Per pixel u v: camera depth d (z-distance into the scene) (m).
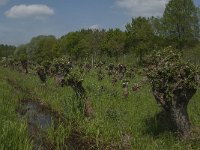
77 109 18.72
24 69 52.12
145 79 15.48
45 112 21.22
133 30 70.25
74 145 15.09
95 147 14.74
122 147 14.25
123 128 15.91
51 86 31.23
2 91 25.77
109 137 15.27
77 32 96.19
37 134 16.17
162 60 14.79
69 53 92.44
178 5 67.94
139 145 14.09
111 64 40.06
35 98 25.73
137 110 18.62
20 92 27.81
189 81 14.02
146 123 16.14
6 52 161.25
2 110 18.78
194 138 13.54
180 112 14.10
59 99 23.53
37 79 39.28
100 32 79.06
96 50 77.62
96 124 16.55
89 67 49.16
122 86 26.72
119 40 73.44
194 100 20.48
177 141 13.71
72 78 19.86
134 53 69.69
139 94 23.64
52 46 112.69
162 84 14.32
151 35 68.50
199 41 69.44
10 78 40.56
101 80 32.88
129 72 35.66
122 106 19.89
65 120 18.88
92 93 23.89
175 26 68.44
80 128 17.08
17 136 12.89
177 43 67.75
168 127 15.20
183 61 14.81
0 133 13.02
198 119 16.25
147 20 70.56
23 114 20.41
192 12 68.12
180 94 14.05
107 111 17.92
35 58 120.62
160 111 16.91
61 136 15.52
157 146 13.54
